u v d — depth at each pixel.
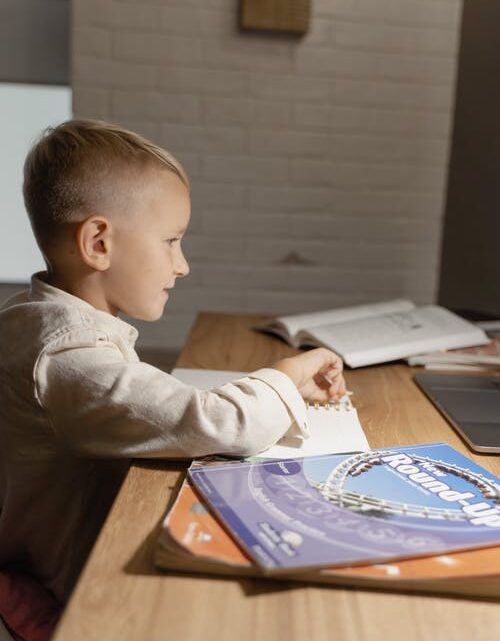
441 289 2.39
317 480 0.61
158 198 0.77
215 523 0.53
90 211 0.76
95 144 0.77
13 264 2.72
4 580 0.78
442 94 2.60
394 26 2.55
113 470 0.79
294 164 2.61
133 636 0.42
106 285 0.78
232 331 1.39
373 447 0.76
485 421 0.84
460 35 2.34
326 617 0.44
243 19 2.46
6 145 2.66
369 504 0.57
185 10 2.48
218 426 0.67
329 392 0.88
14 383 0.71
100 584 0.47
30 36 2.61
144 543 0.53
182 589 0.47
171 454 0.67
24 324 0.73
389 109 2.60
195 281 2.66
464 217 2.16
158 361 2.66
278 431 0.71
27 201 0.80
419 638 0.43
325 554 0.48
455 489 0.61
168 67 2.51
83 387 0.68
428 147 2.63
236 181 2.60
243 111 2.56
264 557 0.47
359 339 1.21
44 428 0.73
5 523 0.78
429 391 0.98
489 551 0.50
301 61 2.54
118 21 2.47
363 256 2.69
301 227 2.65
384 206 2.66
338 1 2.52
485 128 2.04
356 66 2.56
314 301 2.70
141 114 2.53
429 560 0.49
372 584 0.47
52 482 0.76
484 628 0.44
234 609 0.45
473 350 1.21
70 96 2.65
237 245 2.64
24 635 0.73
